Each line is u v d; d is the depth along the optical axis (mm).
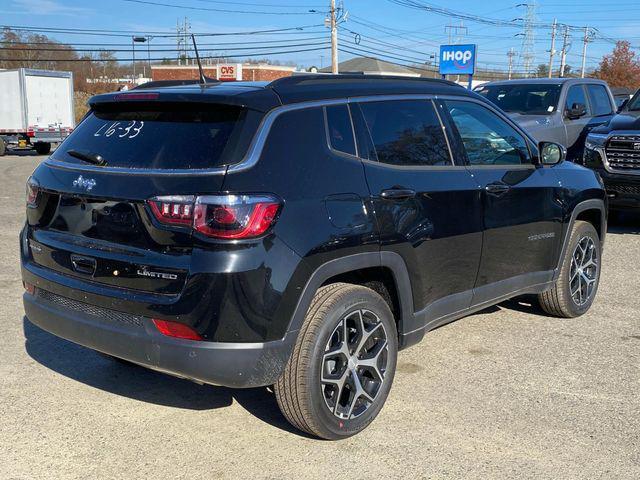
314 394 3398
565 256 5492
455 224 4207
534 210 4980
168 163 3273
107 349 3395
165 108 3557
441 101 4430
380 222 3672
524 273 5035
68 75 27203
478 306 4656
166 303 3131
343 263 3465
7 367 4586
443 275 4199
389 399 4160
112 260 3322
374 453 3529
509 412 4004
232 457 3488
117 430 3758
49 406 4031
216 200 3064
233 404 4105
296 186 3316
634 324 5668
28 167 20391
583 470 3387
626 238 9359
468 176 4387
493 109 4883
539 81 11914
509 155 4922
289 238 3221
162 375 4531
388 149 3916
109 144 3588
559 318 5789
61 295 3580
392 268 3777
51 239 3654
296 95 3555
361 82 3988
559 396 4238
